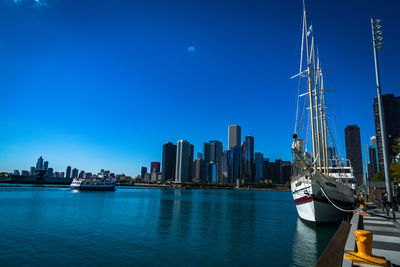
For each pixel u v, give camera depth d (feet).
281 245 80.23
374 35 91.66
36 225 114.93
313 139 109.09
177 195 508.94
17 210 170.91
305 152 101.65
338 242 42.09
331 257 33.22
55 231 101.24
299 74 119.24
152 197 393.70
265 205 292.40
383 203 116.37
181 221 136.15
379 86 88.74
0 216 141.08
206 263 61.87
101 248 75.46
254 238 91.76
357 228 61.62
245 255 68.90
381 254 39.91
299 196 109.81
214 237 93.45
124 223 124.88
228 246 79.20
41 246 77.10
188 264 61.21
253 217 162.71
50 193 407.03
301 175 105.40
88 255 68.28
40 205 211.20
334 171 166.91
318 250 73.87
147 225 119.75
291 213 194.59
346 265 31.53
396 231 60.18
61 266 59.62
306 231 99.81
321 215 101.30
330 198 103.24
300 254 69.51
